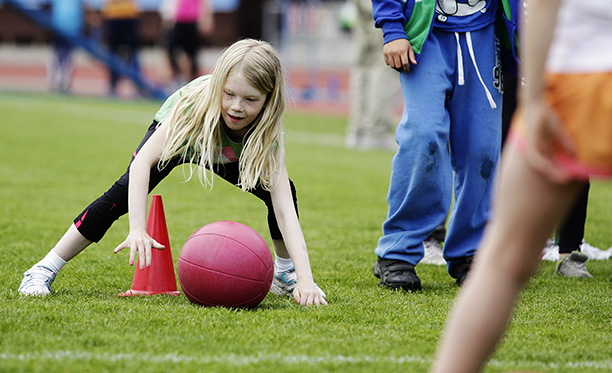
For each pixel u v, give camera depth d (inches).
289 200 371.9
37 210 653.9
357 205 735.7
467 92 411.5
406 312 349.1
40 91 2159.2
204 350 279.1
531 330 320.8
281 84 357.4
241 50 346.6
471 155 413.1
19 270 424.8
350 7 2361.0
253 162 362.9
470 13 409.1
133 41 2095.2
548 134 188.4
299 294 359.3
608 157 188.4
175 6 1945.1
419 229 410.9
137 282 386.9
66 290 384.8
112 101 1941.4
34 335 290.4
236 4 2461.9
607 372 265.3
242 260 342.3
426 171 400.8
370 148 1254.3
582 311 359.3
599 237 587.2
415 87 404.2
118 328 304.2
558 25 186.4
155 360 264.7
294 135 1433.3
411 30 404.8
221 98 347.6
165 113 375.2
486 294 205.3
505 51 426.9
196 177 908.6
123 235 563.8
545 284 427.8
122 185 373.4
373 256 506.6
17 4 2053.4
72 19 2058.3
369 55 1240.8
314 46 2527.1
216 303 346.3
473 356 206.7
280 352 279.1
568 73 191.9
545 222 199.2
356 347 288.2
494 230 206.4
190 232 576.4
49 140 1190.3
